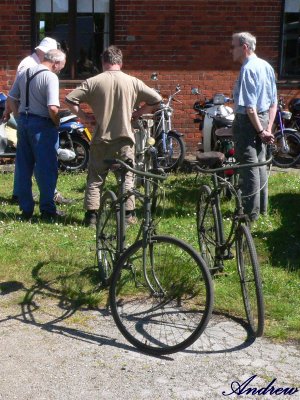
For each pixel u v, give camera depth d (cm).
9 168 981
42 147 693
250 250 453
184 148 966
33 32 1062
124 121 649
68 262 585
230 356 436
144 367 423
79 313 498
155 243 461
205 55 1076
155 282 471
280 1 1068
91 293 524
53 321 484
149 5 1059
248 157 666
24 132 698
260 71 650
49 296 524
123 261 460
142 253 464
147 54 1072
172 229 682
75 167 977
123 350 445
